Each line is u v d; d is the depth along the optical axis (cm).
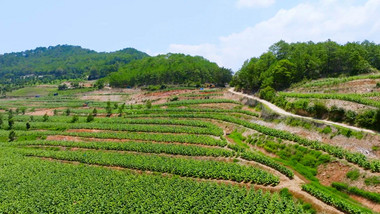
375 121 4794
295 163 4938
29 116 11281
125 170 5538
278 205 3691
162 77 17125
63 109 12731
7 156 6838
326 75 9281
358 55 8394
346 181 4047
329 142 4969
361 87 6775
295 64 9662
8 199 4678
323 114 6028
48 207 4325
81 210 4153
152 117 9375
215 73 15525
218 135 6869
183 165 5253
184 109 9619
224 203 3875
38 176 5484
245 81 11306
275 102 7900
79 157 6300
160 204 4056
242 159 5372
